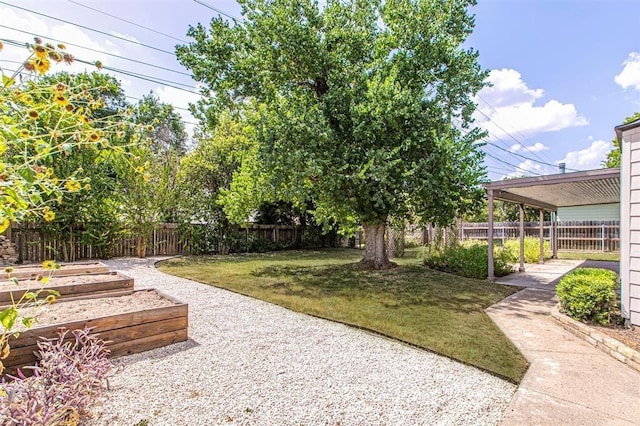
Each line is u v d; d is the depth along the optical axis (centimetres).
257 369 306
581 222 1600
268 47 780
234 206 1127
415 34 807
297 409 243
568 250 1628
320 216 1012
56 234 941
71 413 202
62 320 320
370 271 861
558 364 329
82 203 954
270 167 727
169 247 1230
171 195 1139
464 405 254
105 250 1054
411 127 755
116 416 226
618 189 807
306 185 778
